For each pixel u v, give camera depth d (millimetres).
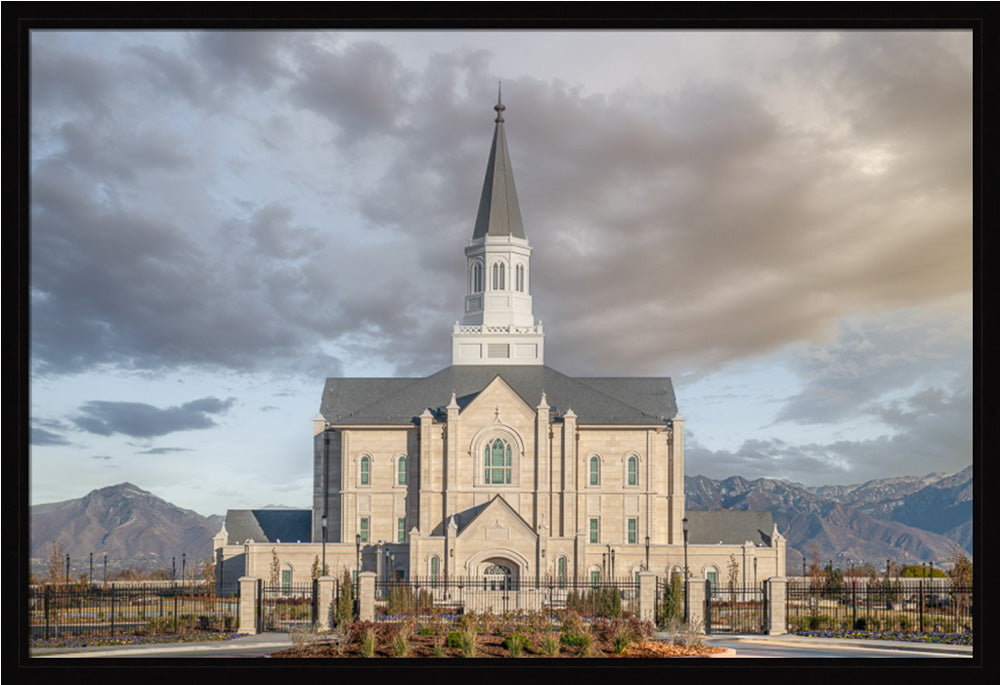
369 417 106812
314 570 92938
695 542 106062
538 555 95250
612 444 106000
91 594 63969
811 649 47875
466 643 40656
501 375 110938
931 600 81812
